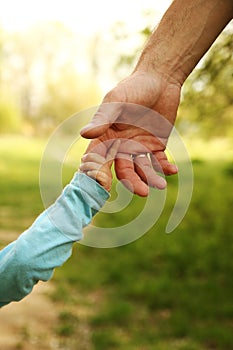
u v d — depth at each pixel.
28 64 43.69
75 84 33.75
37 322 6.58
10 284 1.73
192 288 7.38
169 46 2.07
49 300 7.30
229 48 4.57
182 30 2.07
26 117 42.91
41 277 1.72
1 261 1.73
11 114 41.66
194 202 9.63
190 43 2.07
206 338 6.00
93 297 7.52
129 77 2.02
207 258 8.36
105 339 5.98
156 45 2.08
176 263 8.40
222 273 7.97
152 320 6.59
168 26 2.08
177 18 2.08
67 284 8.02
